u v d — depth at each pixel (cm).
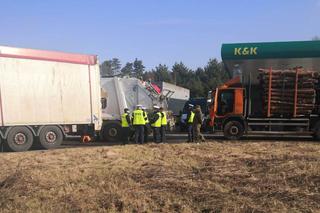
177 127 3209
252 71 2433
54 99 1984
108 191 924
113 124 2403
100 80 2380
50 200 891
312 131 2202
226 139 2288
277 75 2188
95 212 816
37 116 1927
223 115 2277
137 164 1195
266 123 2239
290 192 811
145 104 2509
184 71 9381
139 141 2095
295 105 2175
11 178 1061
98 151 1496
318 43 2361
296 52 2369
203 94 7488
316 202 754
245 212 738
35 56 1917
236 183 908
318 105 2203
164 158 1276
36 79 1922
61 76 2011
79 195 911
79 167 1171
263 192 827
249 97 2281
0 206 877
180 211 780
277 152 1309
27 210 841
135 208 812
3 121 1822
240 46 2430
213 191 862
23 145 1898
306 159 1121
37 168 1170
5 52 1823
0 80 1809
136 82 2506
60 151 1575
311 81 2159
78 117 2081
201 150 1433
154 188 921
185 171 1065
